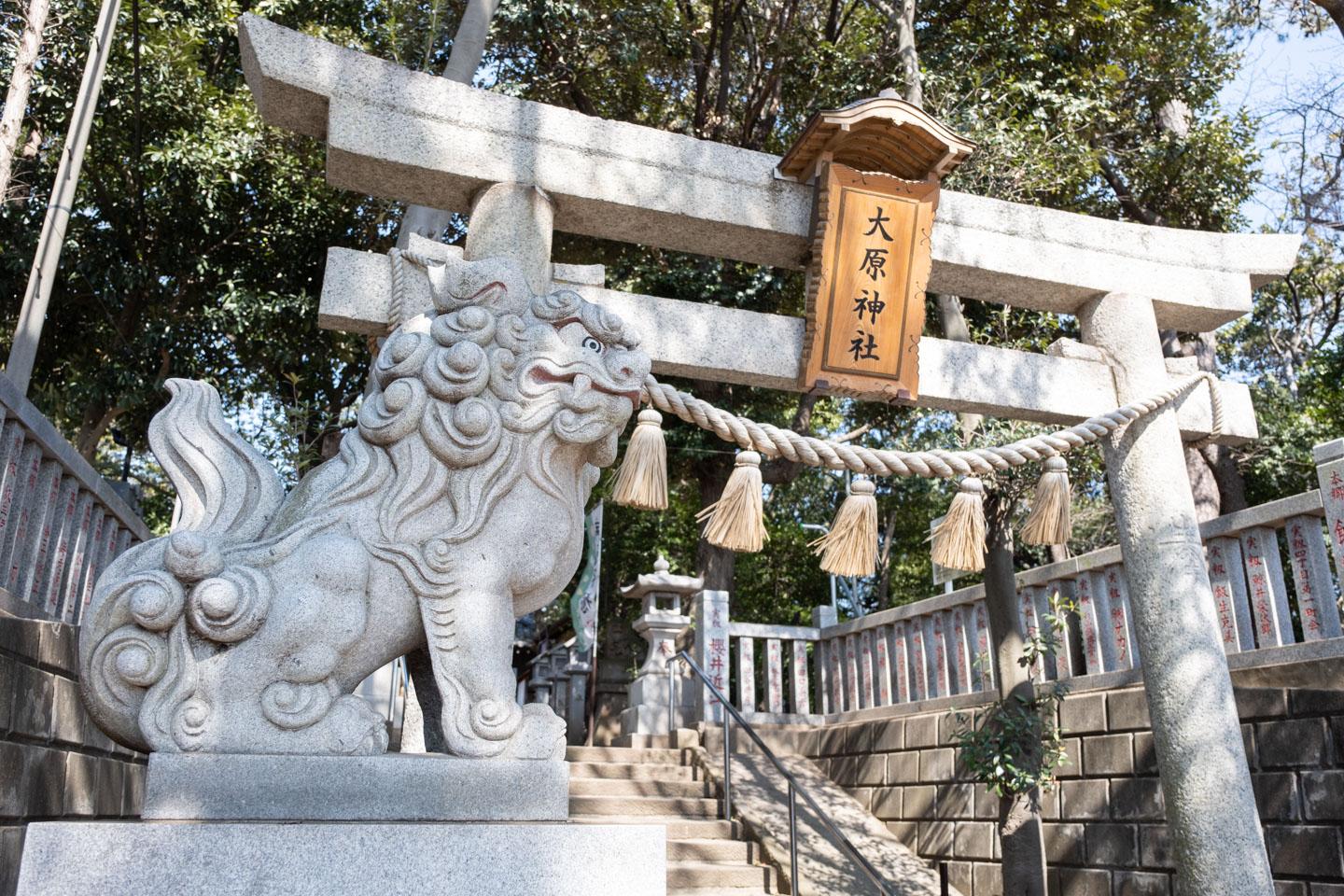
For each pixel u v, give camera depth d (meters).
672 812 7.03
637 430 3.56
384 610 2.45
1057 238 4.73
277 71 3.63
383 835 2.17
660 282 10.55
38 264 6.15
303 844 2.12
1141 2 10.66
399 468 2.55
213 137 9.54
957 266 4.55
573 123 4.08
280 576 2.37
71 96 9.18
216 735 2.25
